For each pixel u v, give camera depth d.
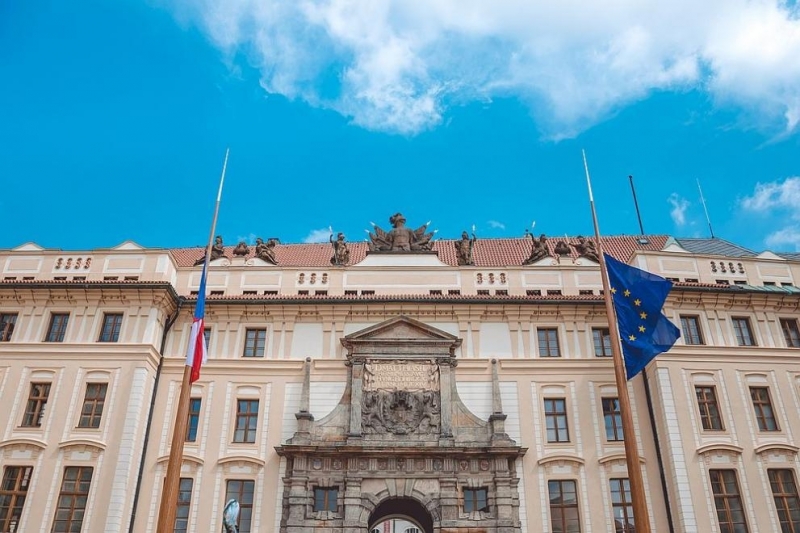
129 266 43.59
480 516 37.06
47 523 35.81
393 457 38.38
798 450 38.62
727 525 36.62
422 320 43.19
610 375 41.41
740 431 39.06
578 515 37.66
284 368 41.72
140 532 37.16
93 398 39.16
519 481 38.38
